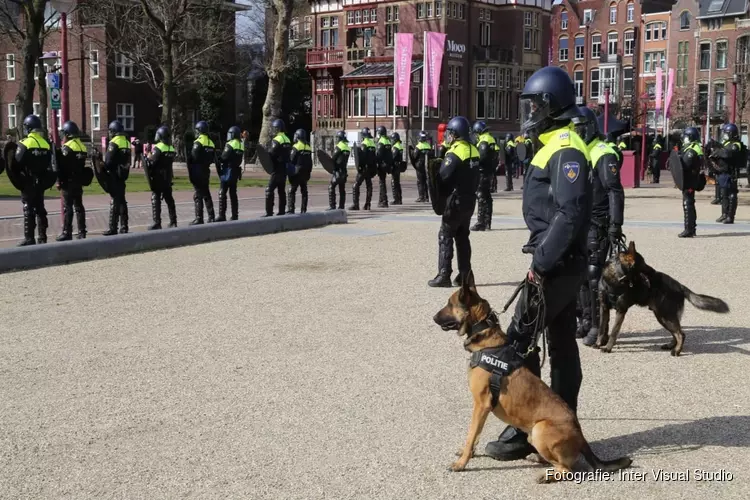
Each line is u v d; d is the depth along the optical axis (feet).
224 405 18.76
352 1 191.83
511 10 197.98
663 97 198.49
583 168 14.69
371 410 18.45
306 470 15.05
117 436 16.79
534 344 15.01
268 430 17.13
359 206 76.33
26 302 30.89
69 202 46.65
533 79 15.57
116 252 43.83
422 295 32.40
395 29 187.32
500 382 14.17
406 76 150.82
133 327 26.68
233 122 205.05
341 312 29.14
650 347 24.94
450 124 33.45
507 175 105.81
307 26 212.64
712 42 218.79
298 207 77.30
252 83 212.84
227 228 51.57
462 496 13.94
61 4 63.05
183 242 48.24
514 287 33.83
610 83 237.45
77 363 22.33
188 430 17.13
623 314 24.07
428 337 25.44
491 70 194.18
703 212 71.41
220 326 26.86
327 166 70.23
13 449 16.08
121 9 153.69
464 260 34.17
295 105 215.51
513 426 14.87
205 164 56.34
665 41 230.48
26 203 43.42
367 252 45.19
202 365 22.15
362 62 188.96
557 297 15.07
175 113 179.11
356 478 14.69
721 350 24.32
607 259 25.02
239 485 14.38
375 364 22.31
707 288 33.55
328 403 18.93
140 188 95.81
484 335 14.47
